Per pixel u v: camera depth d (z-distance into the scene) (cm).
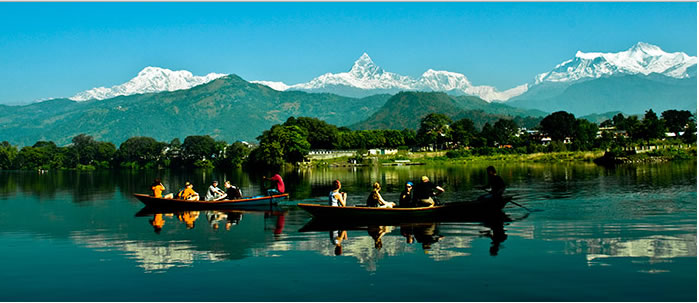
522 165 11950
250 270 1689
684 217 2639
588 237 2136
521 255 1831
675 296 1369
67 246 2144
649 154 12088
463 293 1423
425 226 2512
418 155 17200
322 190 5081
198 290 1488
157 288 1514
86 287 1538
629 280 1509
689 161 11294
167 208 3550
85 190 5794
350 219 2773
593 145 17612
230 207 3488
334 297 1406
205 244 2139
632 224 2441
